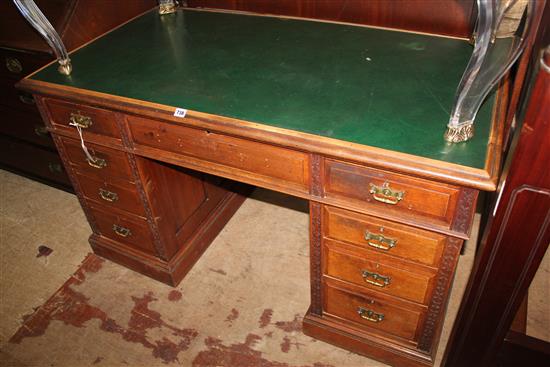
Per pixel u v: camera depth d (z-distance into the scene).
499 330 1.37
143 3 2.12
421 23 1.76
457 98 1.10
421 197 1.18
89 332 1.85
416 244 1.30
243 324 1.85
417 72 1.50
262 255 2.15
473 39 1.61
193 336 1.81
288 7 1.98
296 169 1.30
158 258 2.00
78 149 1.74
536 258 1.15
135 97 1.47
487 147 1.14
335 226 1.39
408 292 1.44
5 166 2.71
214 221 2.21
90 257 2.19
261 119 1.31
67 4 1.83
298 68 1.58
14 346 1.81
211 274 2.07
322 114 1.32
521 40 1.03
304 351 1.74
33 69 1.95
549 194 1.02
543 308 1.83
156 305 1.94
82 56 1.75
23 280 2.10
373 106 1.34
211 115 1.34
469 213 1.15
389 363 1.67
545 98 0.89
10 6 1.94
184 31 1.92
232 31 1.89
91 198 1.94
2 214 2.48
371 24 1.86
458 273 2.01
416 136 1.20
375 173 1.20
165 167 1.80
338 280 1.54
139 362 1.73
